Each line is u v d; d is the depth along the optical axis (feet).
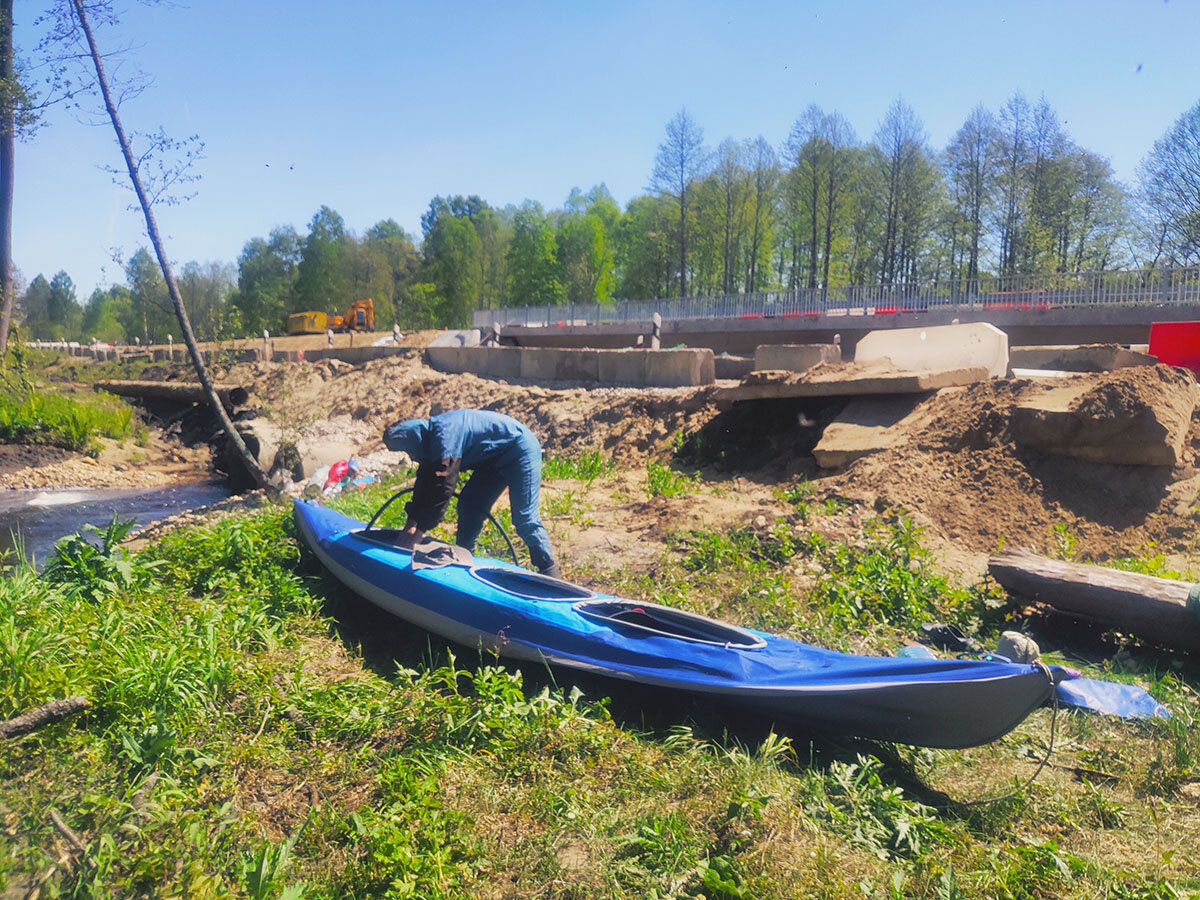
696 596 21.74
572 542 26.94
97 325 304.50
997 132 135.64
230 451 51.78
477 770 12.92
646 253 214.28
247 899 9.63
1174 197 101.91
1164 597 17.80
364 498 33.68
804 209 163.63
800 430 39.22
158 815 11.02
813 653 14.46
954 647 19.01
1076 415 28.12
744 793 11.49
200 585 22.54
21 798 11.08
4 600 16.75
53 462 58.13
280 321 233.76
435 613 18.02
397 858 10.23
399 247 296.92
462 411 20.26
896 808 11.76
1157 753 13.56
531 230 234.58
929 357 39.70
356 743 14.01
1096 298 71.61
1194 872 10.63
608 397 54.49
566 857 11.03
